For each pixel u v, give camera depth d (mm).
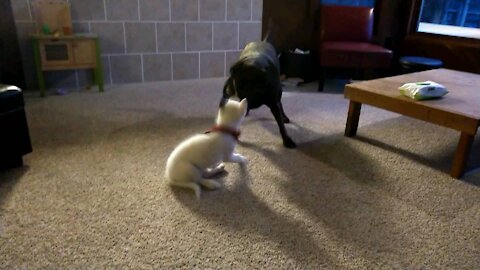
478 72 3342
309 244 1322
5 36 2977
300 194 1646
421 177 1837
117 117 2578
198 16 3609
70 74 3301
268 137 2287
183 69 3738
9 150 1746
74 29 3203
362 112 2844
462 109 1787
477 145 2273
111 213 1462
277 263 1227
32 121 2441
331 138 2307
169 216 1456
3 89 1686
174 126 2438
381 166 1943
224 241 1324
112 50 3398
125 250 1263
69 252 1245
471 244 1346
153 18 3445
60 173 1760
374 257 1268
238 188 1678
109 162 1889
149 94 3188
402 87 2029
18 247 1258
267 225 1421
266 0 3785
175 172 1607
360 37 3602
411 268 1223
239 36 3854
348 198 1628
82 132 2279
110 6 3262
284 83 3646
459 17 3662
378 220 1474
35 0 2943
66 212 1458
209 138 1631
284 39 3955
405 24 3861
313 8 3875
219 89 3412
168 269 1188
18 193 1574
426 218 1496
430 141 2303
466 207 1582
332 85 3680
